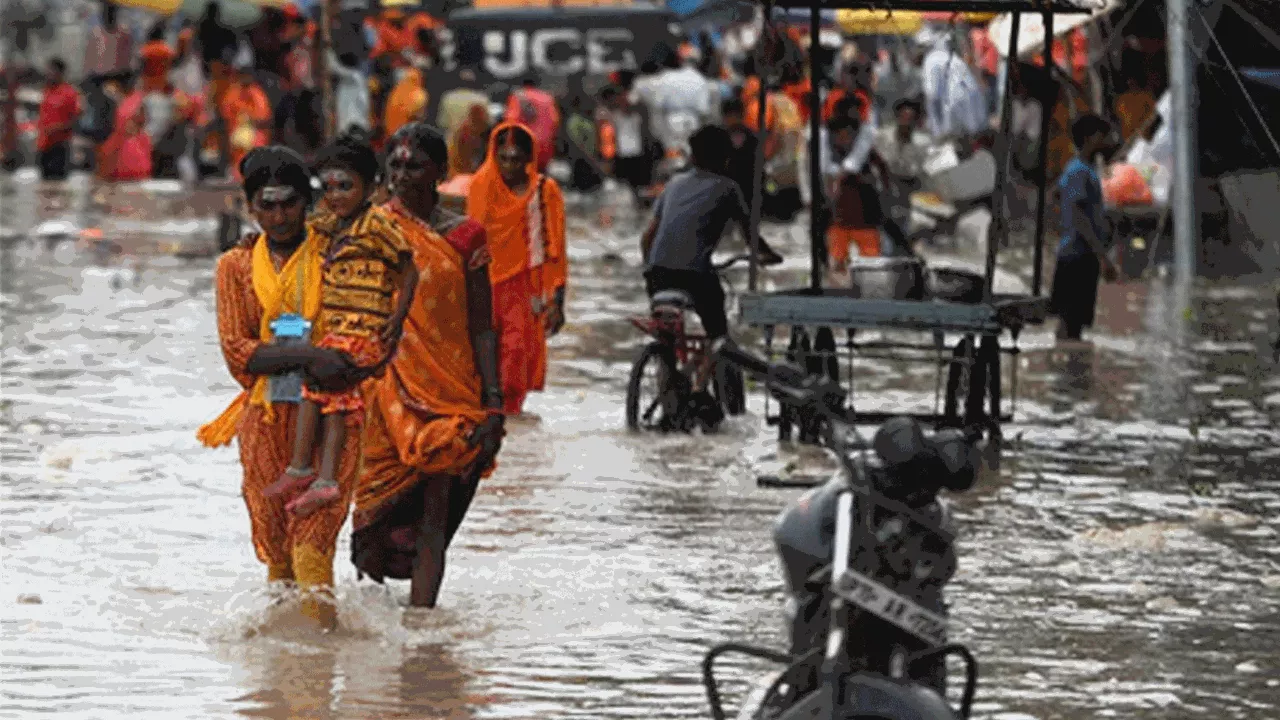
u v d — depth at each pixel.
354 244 20.98
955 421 30.95
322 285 21.06
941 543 14.05
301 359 20.83
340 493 21.06
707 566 24.27
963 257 60.00
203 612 21.95
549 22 91.88
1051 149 62.41
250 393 21.27
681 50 92.19
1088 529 26.34
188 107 94.19
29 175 99.94
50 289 51.50
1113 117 59.28
